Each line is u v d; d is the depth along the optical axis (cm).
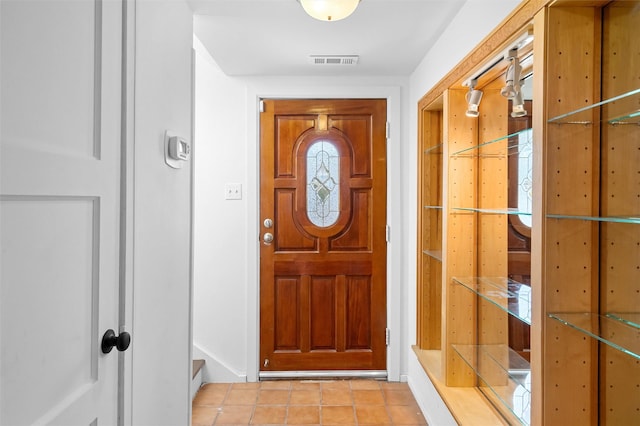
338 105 274
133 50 119
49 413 82
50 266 83
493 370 187
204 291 275
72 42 91
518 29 129
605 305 116
